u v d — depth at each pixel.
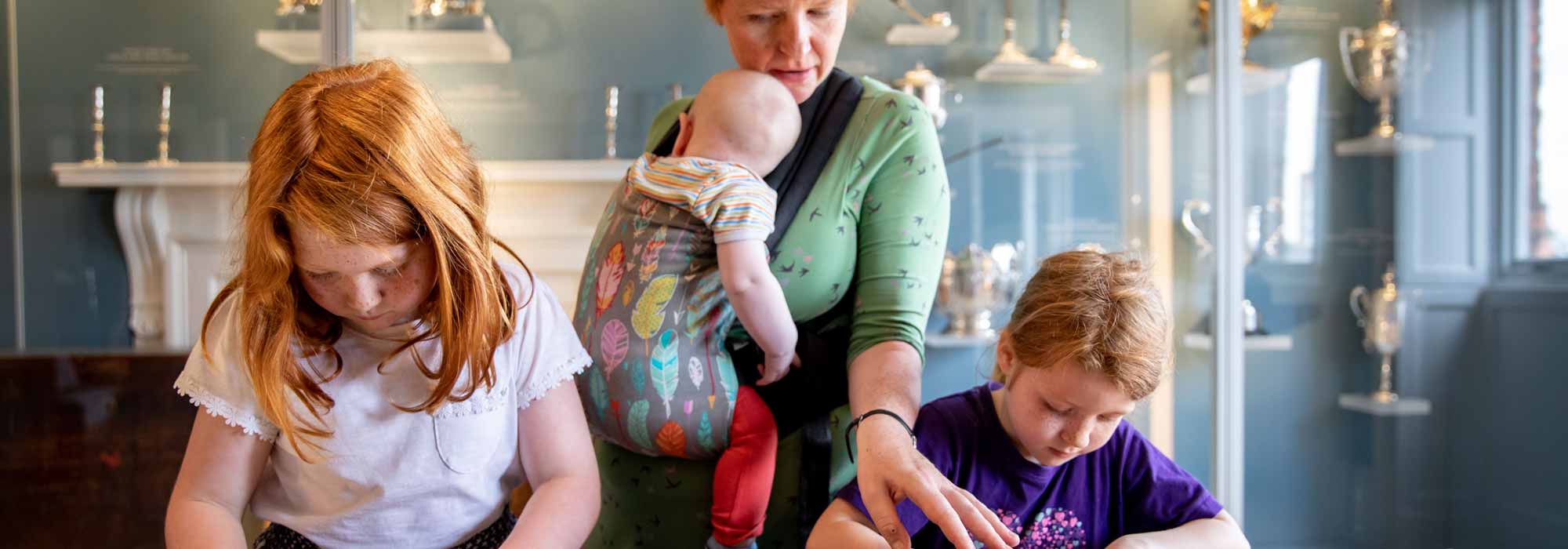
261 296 0.72
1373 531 3.04
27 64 2.88
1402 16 2.99
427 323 0.81
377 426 0.84
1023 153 3.04
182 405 2.18
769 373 0.99
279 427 0.82
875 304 0.98
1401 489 3.03
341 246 0.69
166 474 2.17
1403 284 3.04
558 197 2.86
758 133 1.01
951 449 1.03
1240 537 1.02
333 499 0.85
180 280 2.86
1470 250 3.02
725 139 1.02
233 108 2.84
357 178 0.69
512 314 0.86
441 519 0.87
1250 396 3.05
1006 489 1.03
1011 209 3.05
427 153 0.75
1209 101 3.01
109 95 2.86
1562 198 2.70
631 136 2.90
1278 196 3.04
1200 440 2.89
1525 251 2.85
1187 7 3.01
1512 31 2.90
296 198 0.68
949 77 3.03
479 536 0.90
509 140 2.88
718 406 0.98
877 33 3.00
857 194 1.01
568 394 0.93
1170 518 1.05
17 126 2.88
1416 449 3.03
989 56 3.03
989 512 0.82
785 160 1.03
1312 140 3.05
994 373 1.12
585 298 1.07
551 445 0.91
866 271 1.00
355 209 0.68
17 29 2.87
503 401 0.88
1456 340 3.03
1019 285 3.00
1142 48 3.03
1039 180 3.04
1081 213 3.05
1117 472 1.07
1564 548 2.64
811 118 1.05
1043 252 3.05
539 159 2.88
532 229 2.85
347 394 0.83
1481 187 2.99
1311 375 3.06
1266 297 3.05
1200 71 3.01
